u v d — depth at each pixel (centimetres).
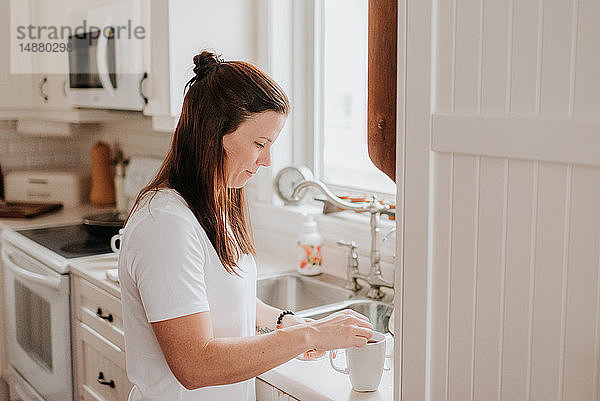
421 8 104
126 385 222
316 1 259
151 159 332
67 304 256
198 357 126
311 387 143
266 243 269
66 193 372
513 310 98
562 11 88
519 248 96
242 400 150
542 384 96
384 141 142
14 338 310
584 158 88
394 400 117
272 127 137
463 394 106
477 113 99
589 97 87
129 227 133
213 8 253
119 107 276
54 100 331
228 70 135
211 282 138
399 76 110
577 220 90
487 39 97
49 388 275
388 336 165
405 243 112
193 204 135
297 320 160
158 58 253
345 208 211
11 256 302
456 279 105
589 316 90
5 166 385
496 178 98
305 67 264
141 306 136
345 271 237
